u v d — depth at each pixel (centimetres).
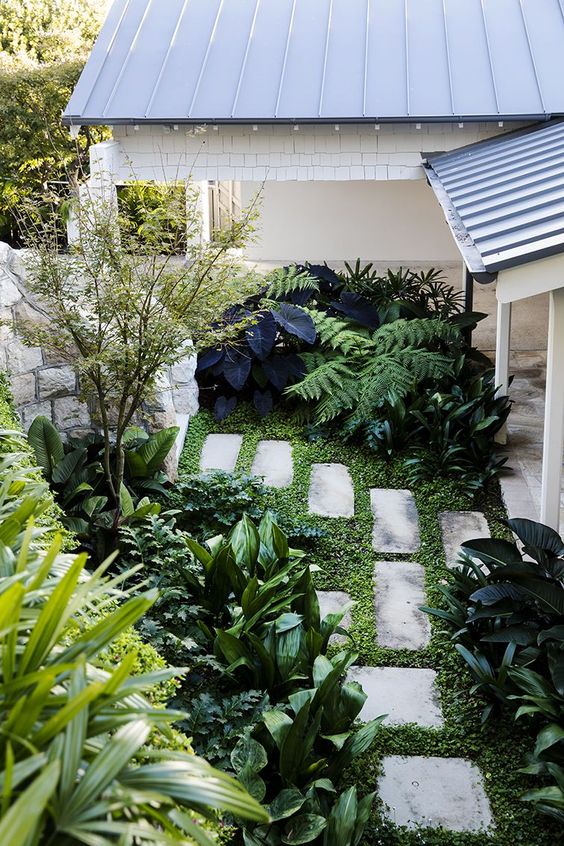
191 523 670
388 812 431
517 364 997
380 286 1035
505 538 668
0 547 226
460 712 495
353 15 1065
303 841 378
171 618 519
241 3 1088
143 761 211
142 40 1036
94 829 152
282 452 797
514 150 830
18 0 1595
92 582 196
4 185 1370
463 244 545
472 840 414
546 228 502
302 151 952
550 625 500
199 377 887
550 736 428
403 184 1405
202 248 572
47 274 558
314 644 489
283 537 572
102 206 570
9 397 601
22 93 1355
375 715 497
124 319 554
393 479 748
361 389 818
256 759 405
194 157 961
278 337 924
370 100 935
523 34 1016
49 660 189
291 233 1434
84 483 612
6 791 145
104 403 581
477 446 751
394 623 579
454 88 945
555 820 422
